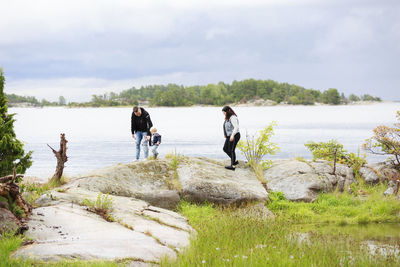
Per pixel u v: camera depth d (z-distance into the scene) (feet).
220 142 153.38
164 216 30.91
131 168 40.63
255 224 29.07
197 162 45.37
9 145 30.14
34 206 27.22
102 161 101.35
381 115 469.57
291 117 421.59
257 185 42.98
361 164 50.75
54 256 18.44
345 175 47.26
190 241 23.97
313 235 27.94
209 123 312.50
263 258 20.59
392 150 50.19
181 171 42.24
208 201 38.47
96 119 419.74
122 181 38.09
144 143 45.34
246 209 36.94
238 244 24.08
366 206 40.06
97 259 18.69
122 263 18.56
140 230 25.22
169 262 19.44
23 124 317.01
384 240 29.45
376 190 45.50
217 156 109.09
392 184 46.14
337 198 42.24
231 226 28.14
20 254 18.58
